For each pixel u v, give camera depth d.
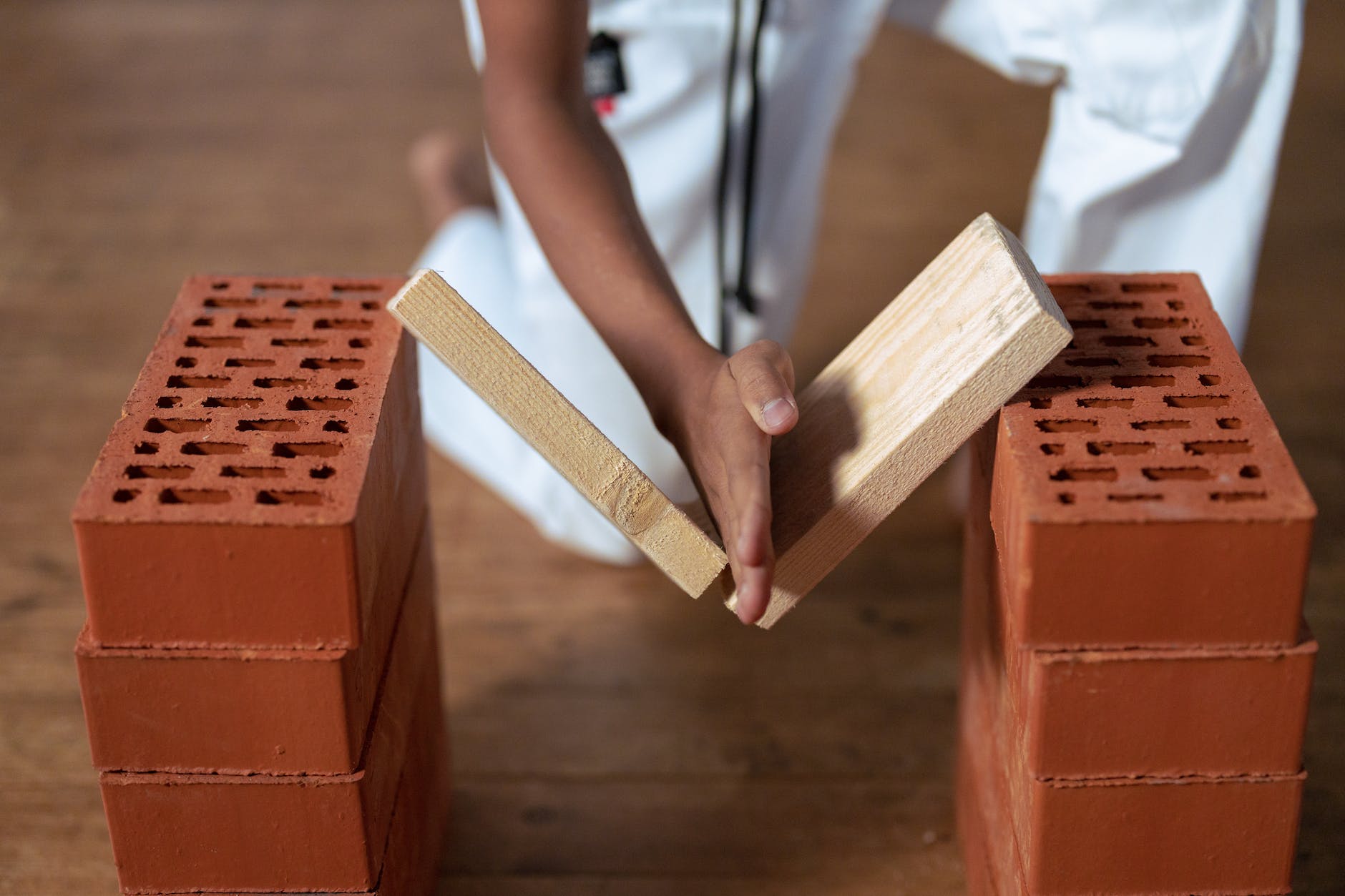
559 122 0.95
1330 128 2.28
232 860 0.81
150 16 2.74
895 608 1.37
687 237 1.36
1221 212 1.19
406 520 0.92
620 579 1.41
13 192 2.13
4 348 1.75
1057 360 0.84
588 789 1.15
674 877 1.06
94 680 0.76
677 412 0.84
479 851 1.09
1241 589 0.72
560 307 1.35
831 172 2.22
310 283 0.93
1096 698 0.75
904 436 0.78
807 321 1.82
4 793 1.13
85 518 0.71
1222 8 1.10
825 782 1.16
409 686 0.94
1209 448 0.76
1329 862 1.05
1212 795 0.77
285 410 0.80
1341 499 1.46
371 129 2.34
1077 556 0.71
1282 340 1.75
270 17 2.75
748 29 1.26
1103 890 0.80
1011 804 0.85
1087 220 1.21
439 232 1.82
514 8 0.95
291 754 0.78
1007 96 2.47
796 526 0.81
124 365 1.72
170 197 2.12
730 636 1.33
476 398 1.51
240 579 0.73
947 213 2.10
